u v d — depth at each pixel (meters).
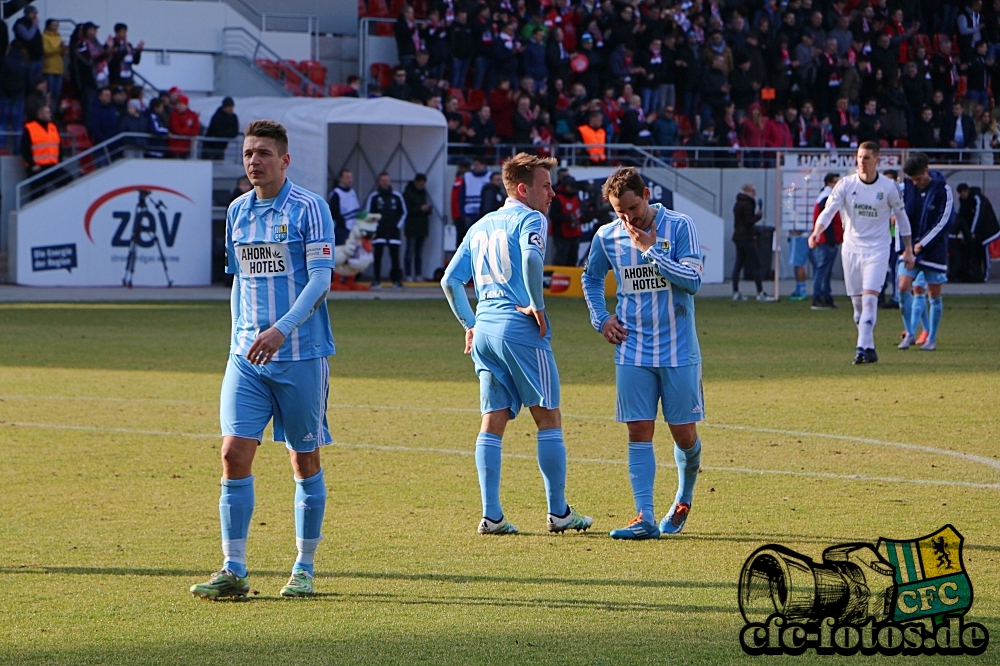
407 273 55.81
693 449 13.49
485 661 9.29
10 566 12.01
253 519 14.12
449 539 13.25
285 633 9.98
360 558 12.45
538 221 13.66
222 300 45.94
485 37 61.03
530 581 11.61
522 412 21.83
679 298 13.48
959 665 9.32
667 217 13.61
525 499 15.26
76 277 51.75
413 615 10.49
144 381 25.23
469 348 14.05
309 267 11.23
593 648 9.60
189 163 53.22
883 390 24.06
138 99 54.56
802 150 54.75
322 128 51.44
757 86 64.12
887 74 66.69
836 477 16.30
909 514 14.19
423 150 56.53
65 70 55.81
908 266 27.80
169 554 12.48
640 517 13.30
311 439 11.33
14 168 52.88
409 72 58.81
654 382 13.56
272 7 68.00
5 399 22.75
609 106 61.25
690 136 61.97
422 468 17.00
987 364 28.02
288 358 11.20
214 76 63.84
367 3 69.75
